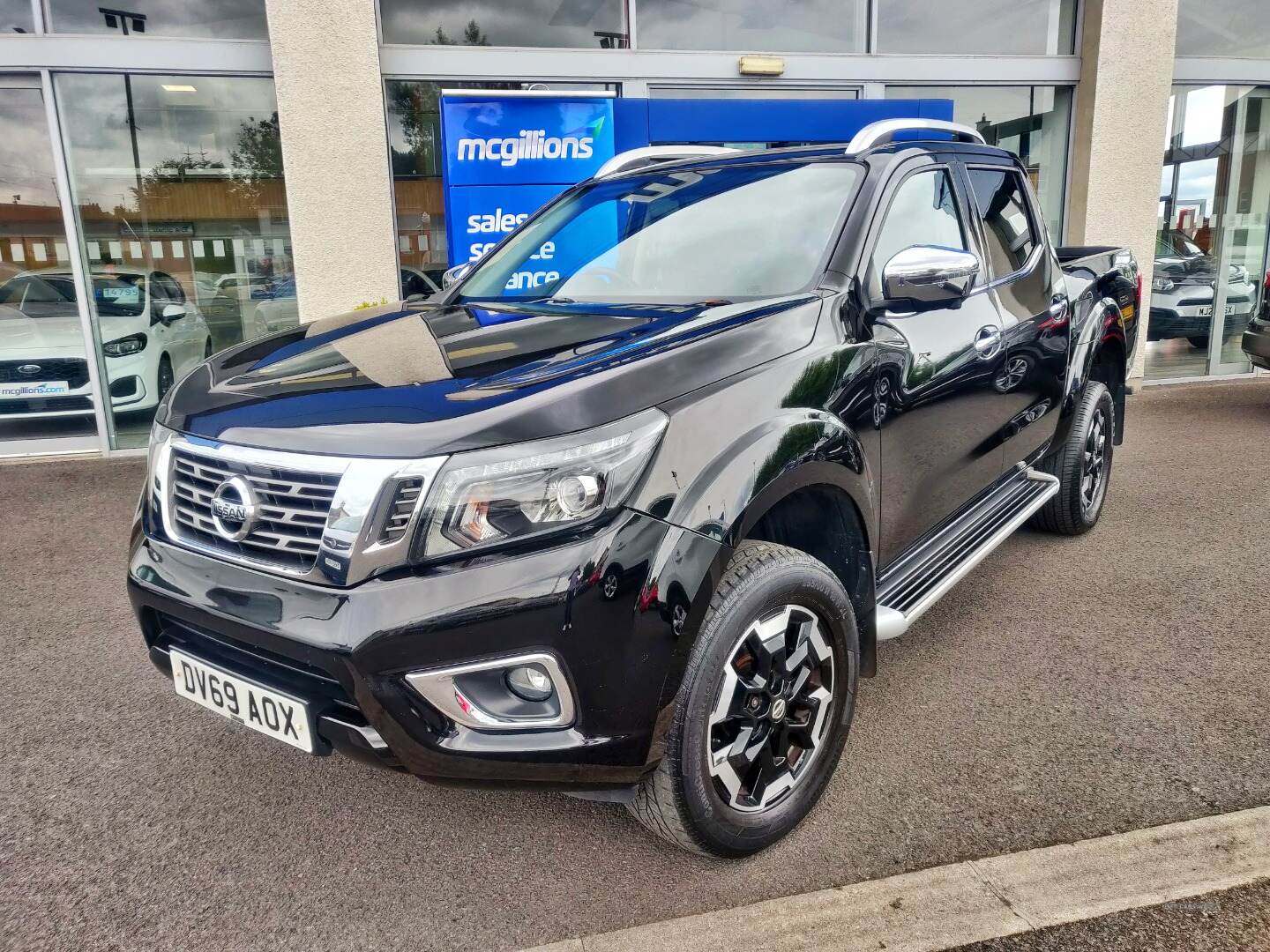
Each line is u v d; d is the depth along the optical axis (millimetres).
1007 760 2531
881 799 2367
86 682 3131
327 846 2254
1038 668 3076
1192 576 3871
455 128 6457
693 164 3297
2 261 6500
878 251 2660
